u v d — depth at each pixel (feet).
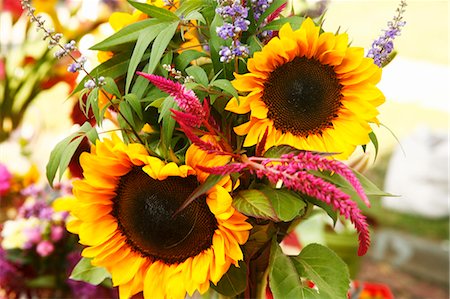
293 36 2.03
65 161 2.12
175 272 2.11
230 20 2.07
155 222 2.11
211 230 2.09
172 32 2.10
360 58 2.08
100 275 2.29
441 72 11.57
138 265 2.14
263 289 2.29
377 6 10.27
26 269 3.05
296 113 2.09
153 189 2.11
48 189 3.15
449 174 7.80
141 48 2.10
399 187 8.05
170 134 2.03
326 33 2.06
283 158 1.89
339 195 1.80
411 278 7.25
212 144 1.96
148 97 2.14
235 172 1.98
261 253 2.24
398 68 11.91
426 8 13.28
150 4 2.13
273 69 2.07
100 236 2.14
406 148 8.13
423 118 10.25
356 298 2.89
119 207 2.14
